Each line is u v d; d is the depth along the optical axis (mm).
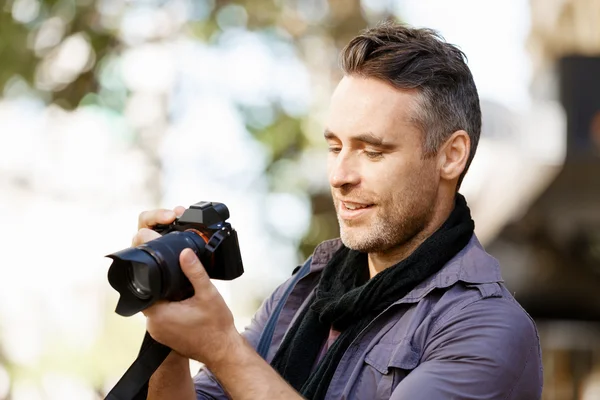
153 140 6828
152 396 1986
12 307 6871
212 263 1878
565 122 4613
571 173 4672
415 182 2043
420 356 1955
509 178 4961
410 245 2121
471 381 1893
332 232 6617
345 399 1964
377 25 2162
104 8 6699
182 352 1801
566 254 4902
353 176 2037
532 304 5152
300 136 6586
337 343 2047
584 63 4586
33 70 6586
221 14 6793
